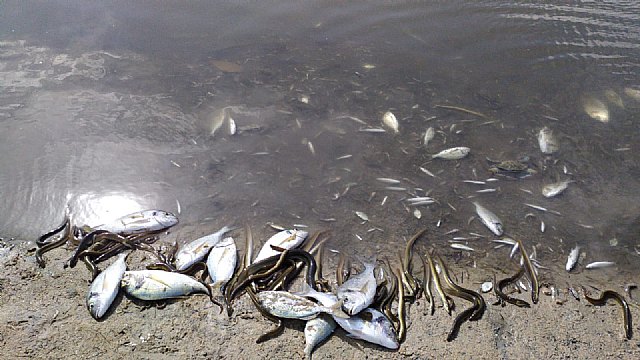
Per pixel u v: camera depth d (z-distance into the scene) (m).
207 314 1.51
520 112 2.23
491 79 2.42
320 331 1.45
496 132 2.13
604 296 1.54
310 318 1.47
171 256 1.68
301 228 1.78
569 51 2.57
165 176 1.96
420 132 2.14
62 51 2.58
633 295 1.56
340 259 1.68
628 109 2.24
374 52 2.60
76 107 2.25
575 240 1.72
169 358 1.43
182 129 2.15
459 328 1.48
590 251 1.69
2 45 2.61
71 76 2.42
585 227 1.77
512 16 2.82
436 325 1.49
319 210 1.84
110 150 2.05
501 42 2.65
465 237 1.74
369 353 1.43
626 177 1.94
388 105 2.27
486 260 1.67
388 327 1.46
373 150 2.06
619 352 1.43
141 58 2.55
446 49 2.62
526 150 2.05
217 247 1.67
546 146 2.05
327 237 1.75
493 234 1.74
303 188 1.92
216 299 1.54
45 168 1.97
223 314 1.51
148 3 2.99
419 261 1.67
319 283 1.59
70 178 1.93
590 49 2.57
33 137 2.09
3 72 2.43
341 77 2.43
